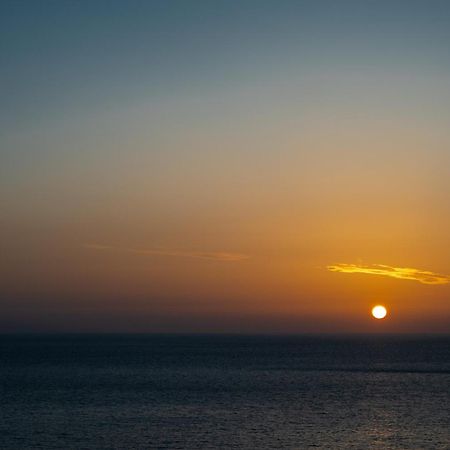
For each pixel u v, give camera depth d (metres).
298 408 85.75
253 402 91.38
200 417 78.06
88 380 124.31
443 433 68.81
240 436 66.88
